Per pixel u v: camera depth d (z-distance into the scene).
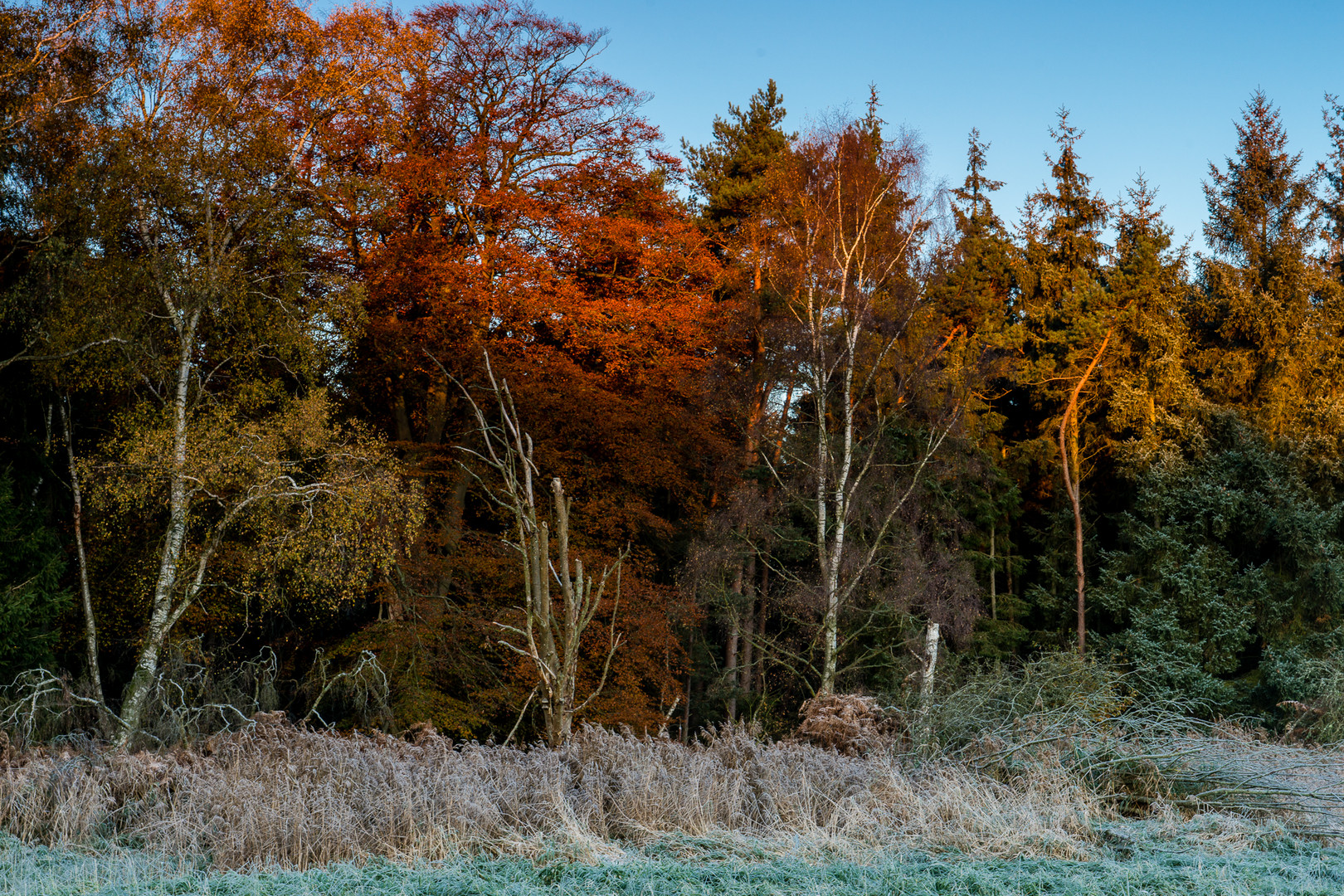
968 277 30.53
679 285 24.81
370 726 17.61
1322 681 17.75
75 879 6.14
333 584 17.19
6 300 16.73
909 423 24.61
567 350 22.55
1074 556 28.27
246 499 16.12
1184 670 22.59
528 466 11.32
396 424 22.11
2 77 17.28
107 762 8.74
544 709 10.68
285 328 17.27
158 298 16.97
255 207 17.02
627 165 23.62
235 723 16.30
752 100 32.94
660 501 26.86
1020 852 7.03
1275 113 32.09
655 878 5.92
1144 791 8.59
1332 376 28.52
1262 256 30.50
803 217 23.36
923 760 9.73
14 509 17.48
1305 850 7.21
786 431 25.08
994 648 24.88
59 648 19.02
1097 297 30.55
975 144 36.25
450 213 22.20
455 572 20.88
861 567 21.92
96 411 20.11
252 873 6.27
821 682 22.00
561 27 22.61
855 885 5.88
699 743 10.08
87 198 16.50
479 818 7.69
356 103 19.80
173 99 17.50
